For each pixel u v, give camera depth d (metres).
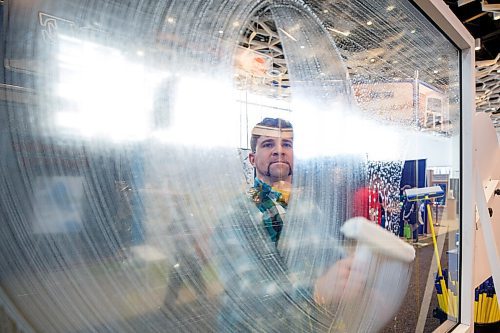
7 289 0.35
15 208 0.36
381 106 1.02
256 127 0.64
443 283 1.31
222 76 0.57
